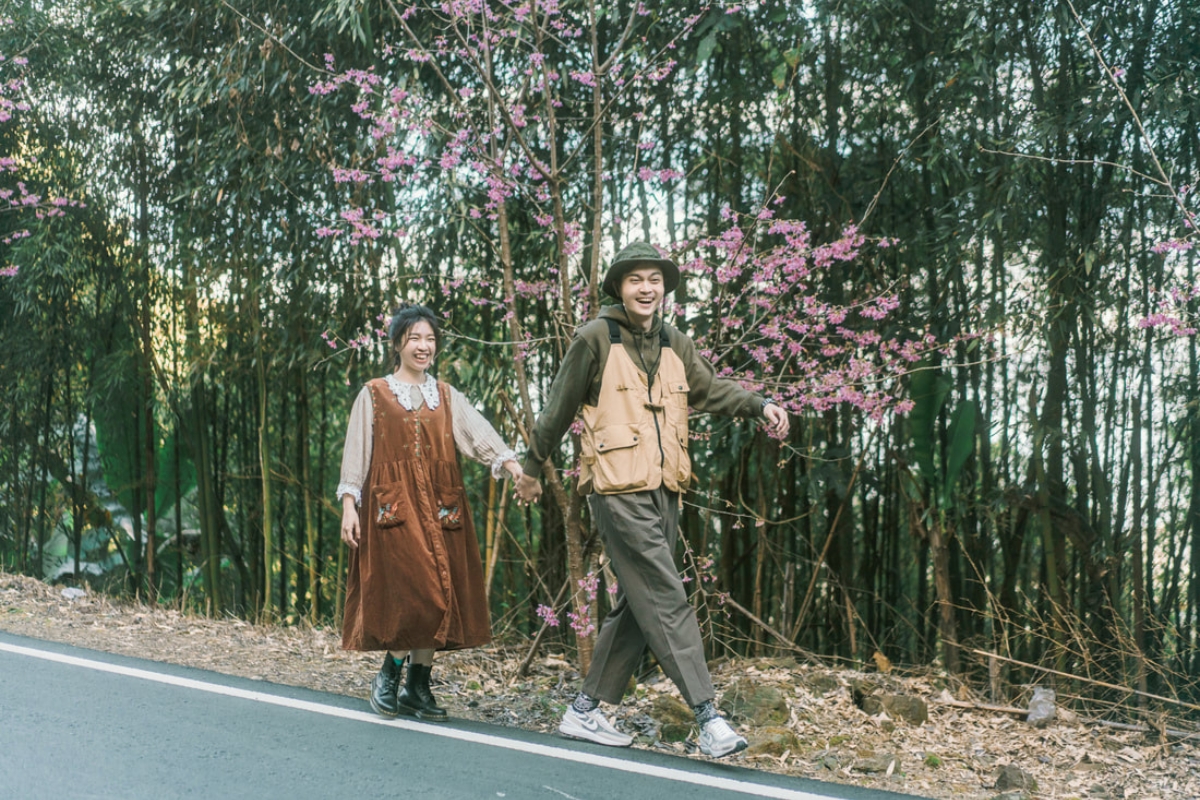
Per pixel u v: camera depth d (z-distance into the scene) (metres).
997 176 4.50
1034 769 3.39
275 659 4.32
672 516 3.24
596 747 3.19
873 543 4.96
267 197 5.76
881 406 4.57
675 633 3.07
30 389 6.95
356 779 2.70
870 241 4.80
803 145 4.91
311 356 5.65
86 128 6.53
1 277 6.82
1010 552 4.70
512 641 5.13
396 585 3.23
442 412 3.39
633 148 5.08
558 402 3.23
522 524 5.52
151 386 6.48
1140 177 4.34
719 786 2.84
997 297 4.60
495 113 4.44
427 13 5.12
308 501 6.09
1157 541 4.43
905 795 2.91
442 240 5.30
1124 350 4.44
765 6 4.81
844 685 4.10
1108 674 4.31
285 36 5.34
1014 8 4.49
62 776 2.58
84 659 3.93
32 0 6.57
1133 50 4.31
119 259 6.50
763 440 5.04
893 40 4.71
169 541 6.70
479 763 2.91
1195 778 3.32
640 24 4.99
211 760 2.79
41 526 7.00
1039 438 4.52
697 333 4.88
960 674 4.55
